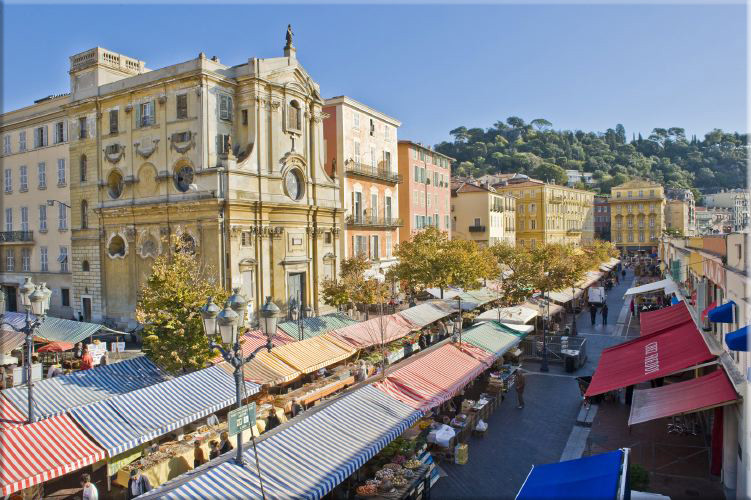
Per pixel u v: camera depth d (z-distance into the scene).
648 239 124.12
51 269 46.44
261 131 38.12
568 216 120.12
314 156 43.06
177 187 37.38
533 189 108.31
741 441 13.97
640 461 17.39
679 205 126.06
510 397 25.55
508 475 17.45
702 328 20.83
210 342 12.92
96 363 28.58
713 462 16.09
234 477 12.08
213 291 23.36
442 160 72.56
